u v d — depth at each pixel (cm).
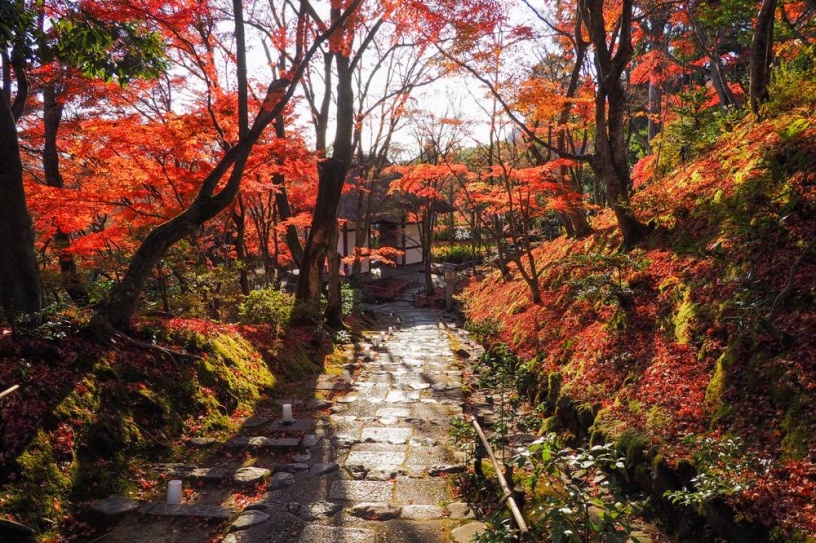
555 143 1625
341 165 1313
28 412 479
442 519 446
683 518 378
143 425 581
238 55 739
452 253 3588
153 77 793
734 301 471
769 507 321
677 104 1658
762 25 787
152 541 421
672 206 778
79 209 832
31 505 425
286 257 2075
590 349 689
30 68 864
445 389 854
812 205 491
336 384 884
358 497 489
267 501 481
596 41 849
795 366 392
